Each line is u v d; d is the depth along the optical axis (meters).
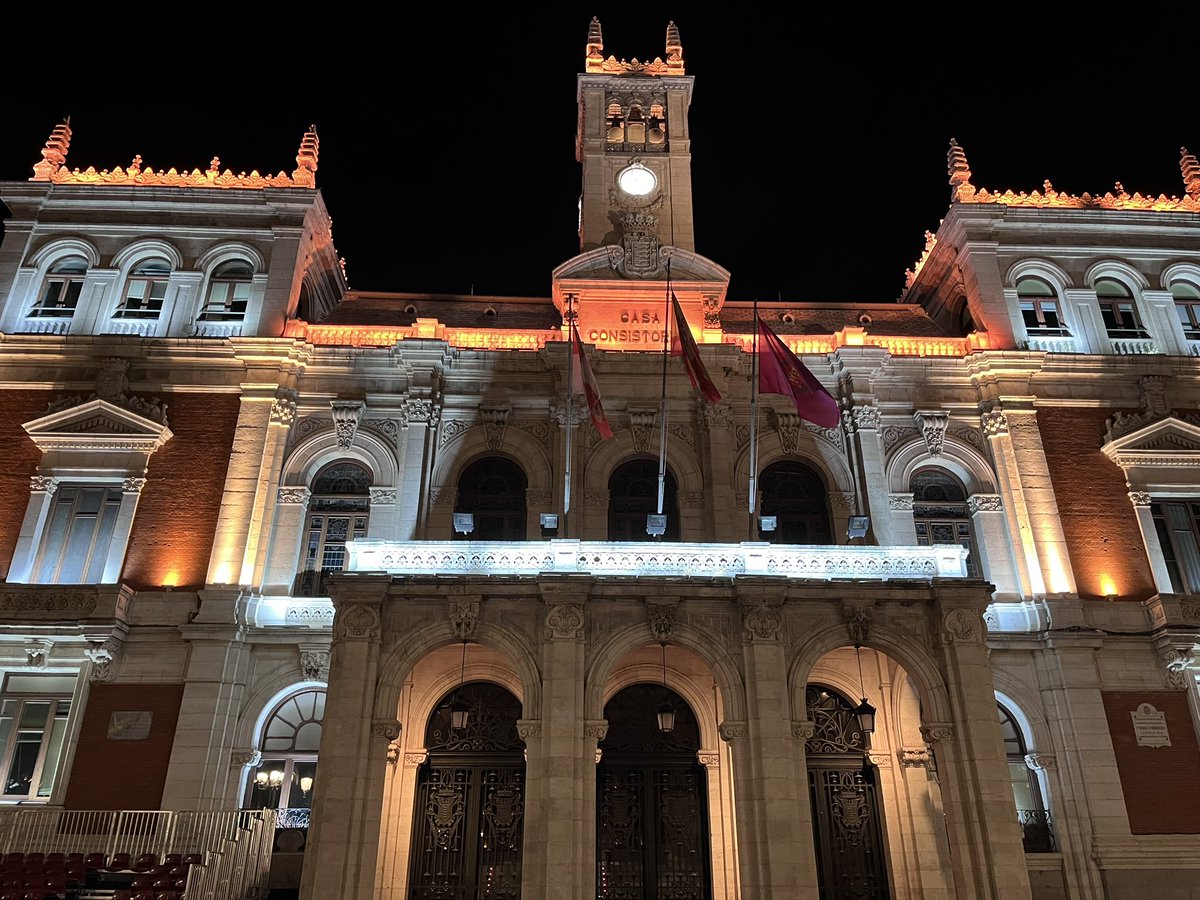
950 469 27.03
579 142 34.97
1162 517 26.41
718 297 28.67
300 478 25.70
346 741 18.83
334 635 19.88
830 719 23.81
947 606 20.66
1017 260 29.38
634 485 26.36
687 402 26.86
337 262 32.56
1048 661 24.00
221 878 19.16
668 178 30.94
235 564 24.00
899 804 22.81
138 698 22.58
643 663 23.47
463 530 23.64
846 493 26.23
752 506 23.14
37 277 27.73
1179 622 23.92
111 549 24.06
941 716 20.03
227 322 27.39
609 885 21.86
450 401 26.69
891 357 27.41
